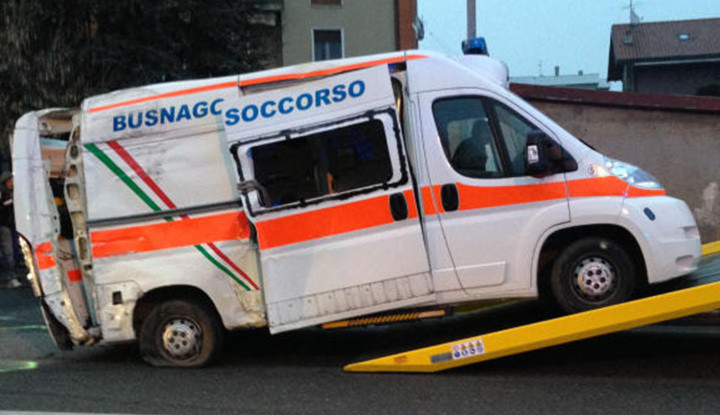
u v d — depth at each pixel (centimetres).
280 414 507
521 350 575
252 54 1920
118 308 647
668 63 5209
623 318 553
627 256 599
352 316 614
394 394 548
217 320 656
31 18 1545
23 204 670
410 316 621
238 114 625
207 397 558
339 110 615
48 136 723
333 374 622
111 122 650
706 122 1189
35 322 938
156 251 642
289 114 620
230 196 634
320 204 615
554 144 609
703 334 711
